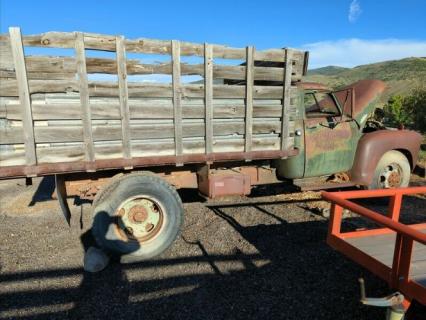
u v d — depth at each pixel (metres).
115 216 3.61
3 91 3.05
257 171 4.77
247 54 3.89
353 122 5.09
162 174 4.16
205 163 4.09
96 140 3.43
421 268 2.48
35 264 3.72
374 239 2.99
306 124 4.70
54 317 2.79
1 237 4.53
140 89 3.50
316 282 3.24
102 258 3.57
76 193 3.80
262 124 4.16
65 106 3.27
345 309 2.83
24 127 3.15
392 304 2.12
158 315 2.80
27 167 3.21
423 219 4.92
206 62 3.71
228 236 4.34
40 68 3.13
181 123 3.73
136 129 3.58
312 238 4.23
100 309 2.89
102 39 3.30
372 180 5.32
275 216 5.03
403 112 14.46
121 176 3.70
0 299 3.05
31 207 5.93
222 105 3.90
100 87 3.35
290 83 4.19
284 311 2.82
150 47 3.48
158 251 3.76
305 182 5.02
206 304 2.93
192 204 5.70
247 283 3.25
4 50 3.01
